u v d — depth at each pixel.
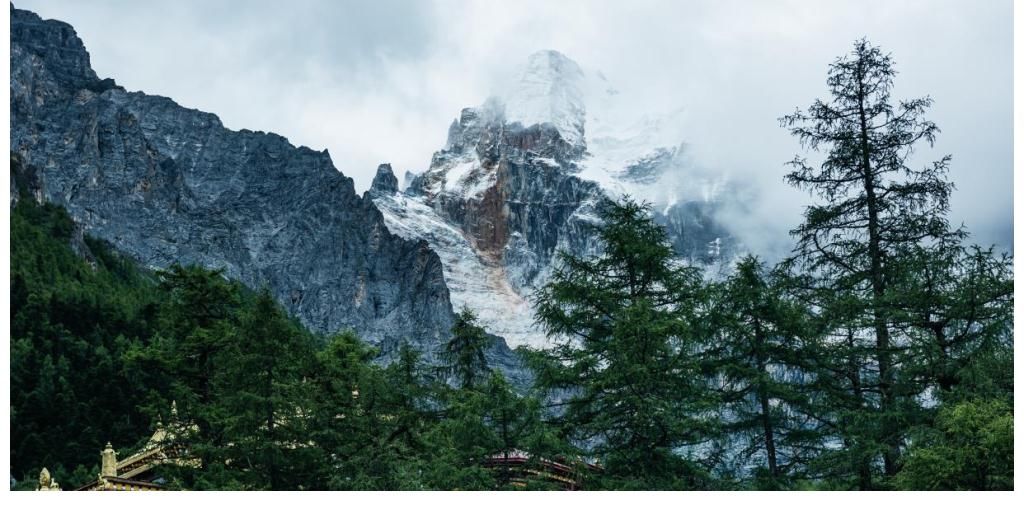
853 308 36.47
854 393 37.31
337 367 42.72
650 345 34.84
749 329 36.84
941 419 32.78
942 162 39.44
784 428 36.25
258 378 40.69
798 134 41.03
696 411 34.75
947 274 35.91
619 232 38.44
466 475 34.66
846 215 39.03
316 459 39.16
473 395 37.31
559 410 37.81
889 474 34.66
